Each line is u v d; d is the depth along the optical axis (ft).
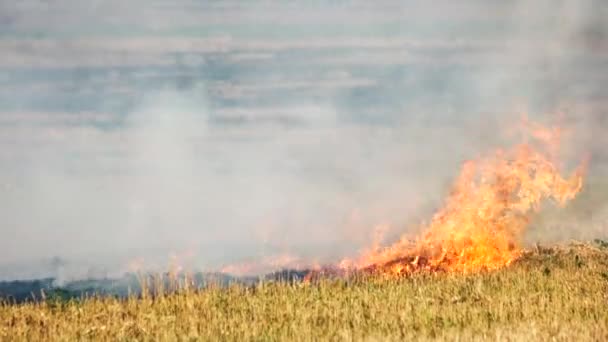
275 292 313.32
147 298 314.55
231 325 273.54
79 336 279.08
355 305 291.38
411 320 269.44
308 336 257.96
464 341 245.65
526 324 257.55
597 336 245.04
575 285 319.27
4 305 321.73
